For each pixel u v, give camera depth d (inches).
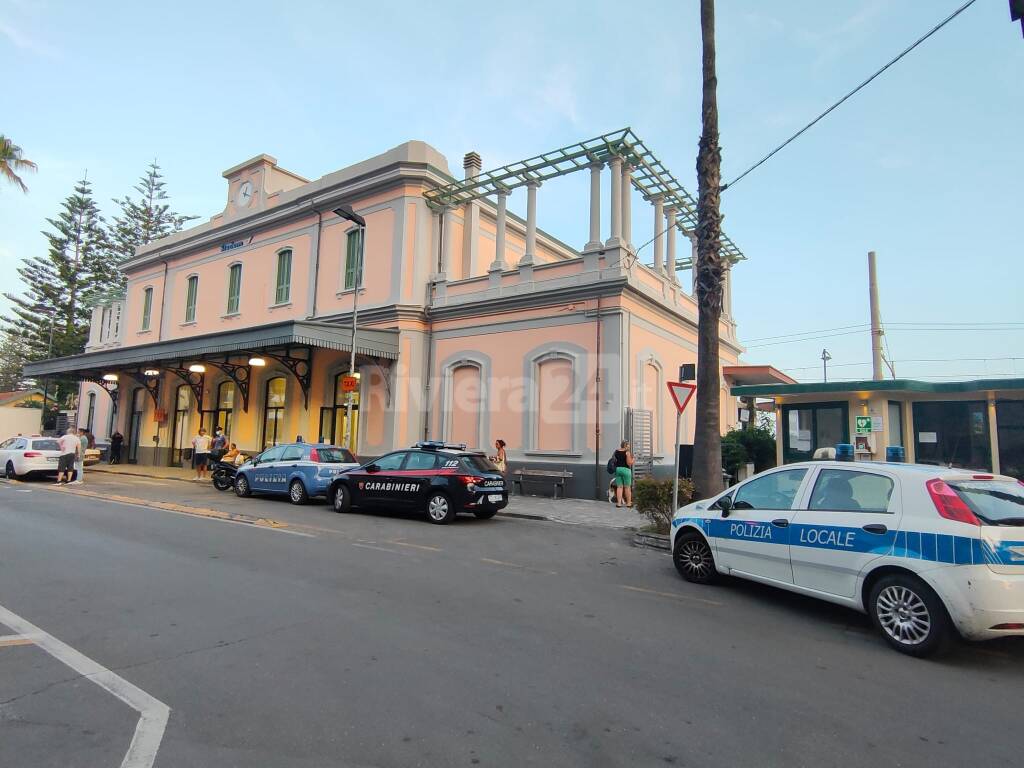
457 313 753.0
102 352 991.6
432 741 134.0
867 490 224.4
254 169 992.2
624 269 636.1
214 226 1029.8
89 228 1995.6
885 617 205.9
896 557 203.8
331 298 845.2
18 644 190.2
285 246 922.7
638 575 307.1
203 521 448.5
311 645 191.8
